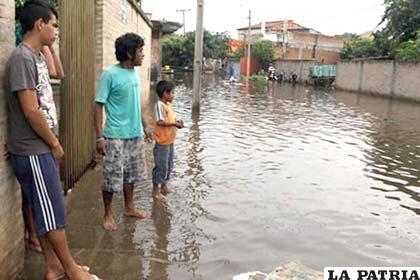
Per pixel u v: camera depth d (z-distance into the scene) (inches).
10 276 126.9
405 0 1023.0
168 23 1051.9
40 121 112.7
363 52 1381.6
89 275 129.0
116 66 166.2
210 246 161.6
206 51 2096.5
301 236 175.2
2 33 116.6
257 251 159.6
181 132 398.6
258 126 452.4
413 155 339.6
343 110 657.6
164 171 207.8
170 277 137.9
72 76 200.4
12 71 110.0
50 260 129.7
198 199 213.0
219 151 322.7
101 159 266.8
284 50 1847.9
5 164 120.6
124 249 155.4
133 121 170.7
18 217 132.2
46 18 117.3
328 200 222.1
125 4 390.6
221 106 637.3
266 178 255.6
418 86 845.8
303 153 329.4
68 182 199.9
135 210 185.8
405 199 230.2
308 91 1105.4
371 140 398.3
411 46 911.0
